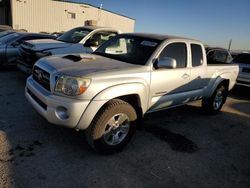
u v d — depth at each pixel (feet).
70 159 11.46
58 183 9.78
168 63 13.35
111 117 11.65
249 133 17.53
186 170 11.74
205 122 18.75
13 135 13.08
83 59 13.28
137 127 13.58
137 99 12.92
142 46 14.74
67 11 99.30
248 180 11.59
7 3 95.35
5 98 18.79
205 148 14.32
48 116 11.10
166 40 14.88
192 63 16.65
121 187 9.98
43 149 12.03
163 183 10.55
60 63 12.34
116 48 15.90
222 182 11.19
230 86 21.48
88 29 25.95
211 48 32.24
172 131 16.14
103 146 11.80
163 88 14.29
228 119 20.22
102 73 11.40
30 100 12.87
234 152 14.28
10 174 9.95
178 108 21.53
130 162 11.81
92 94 10.84
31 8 90.48
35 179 9.85
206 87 18.53
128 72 12.35
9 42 28.48
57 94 11.05
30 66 21.91
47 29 96.12
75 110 10.57
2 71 28.50
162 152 13.12
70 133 13.88
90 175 10.48
